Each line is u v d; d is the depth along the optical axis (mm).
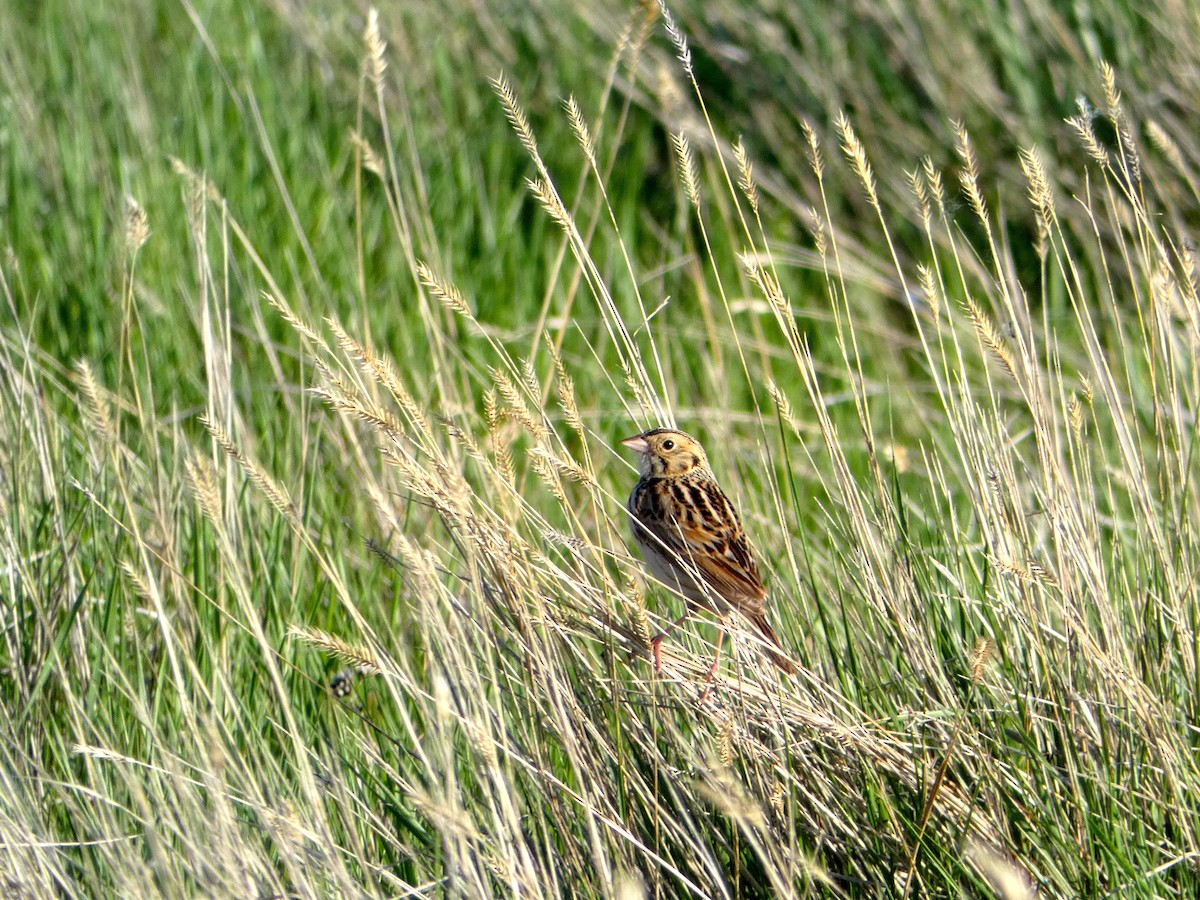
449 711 6359
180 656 8305
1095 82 14688
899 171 15391
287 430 10984
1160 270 8117
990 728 7355
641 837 7055
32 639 8539
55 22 18859
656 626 7926
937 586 8227
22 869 6656
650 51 16625
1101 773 7129
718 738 6996
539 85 17469
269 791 6902
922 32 15633
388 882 7219
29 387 9945
